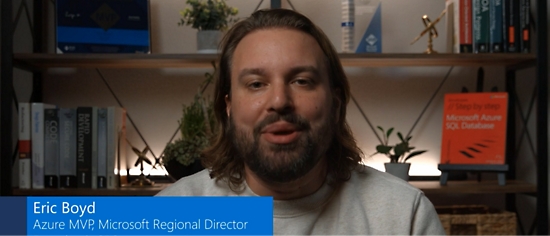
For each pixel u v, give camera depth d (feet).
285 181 2.86
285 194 3.04
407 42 6.14
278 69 2.79
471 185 5.44
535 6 5.88
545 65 5.27
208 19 5.41
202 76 6.09
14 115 5.68
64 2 5.41
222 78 3.38
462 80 6.15
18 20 5.74
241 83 2.90
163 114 6.08
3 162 5.12
